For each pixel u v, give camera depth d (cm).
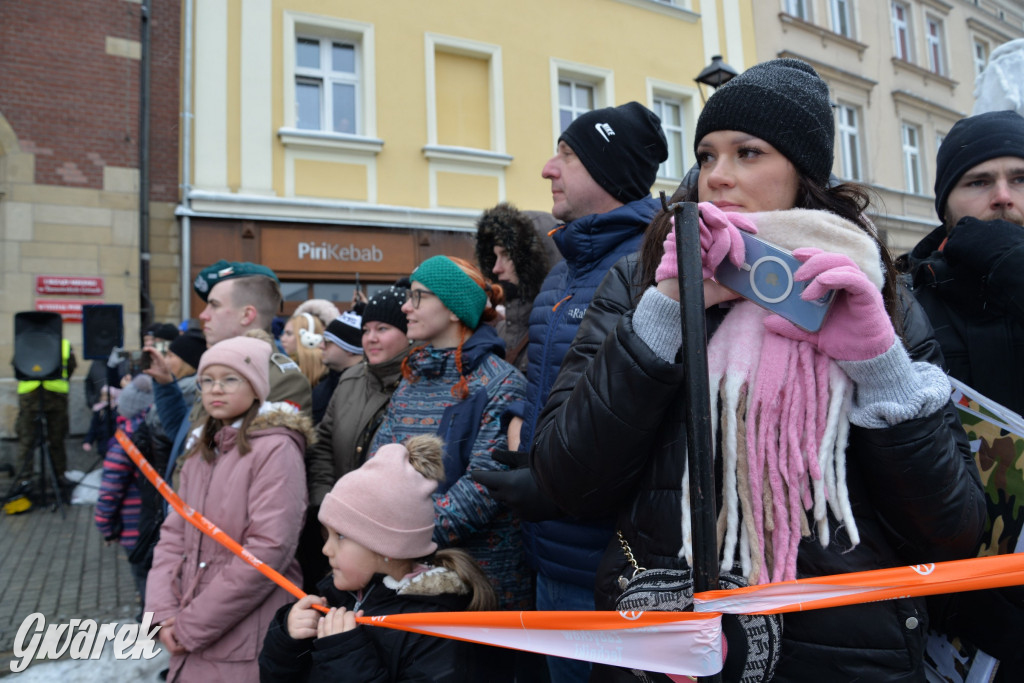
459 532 158
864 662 81
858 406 83
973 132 151
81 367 659
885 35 1132
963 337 139
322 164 734
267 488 180
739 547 85
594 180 171
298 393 227
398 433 183
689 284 76
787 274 81
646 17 923
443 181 788
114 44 670
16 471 594
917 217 1112
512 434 169
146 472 193
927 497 81
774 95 97
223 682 171
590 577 132
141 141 680
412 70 776
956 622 110
